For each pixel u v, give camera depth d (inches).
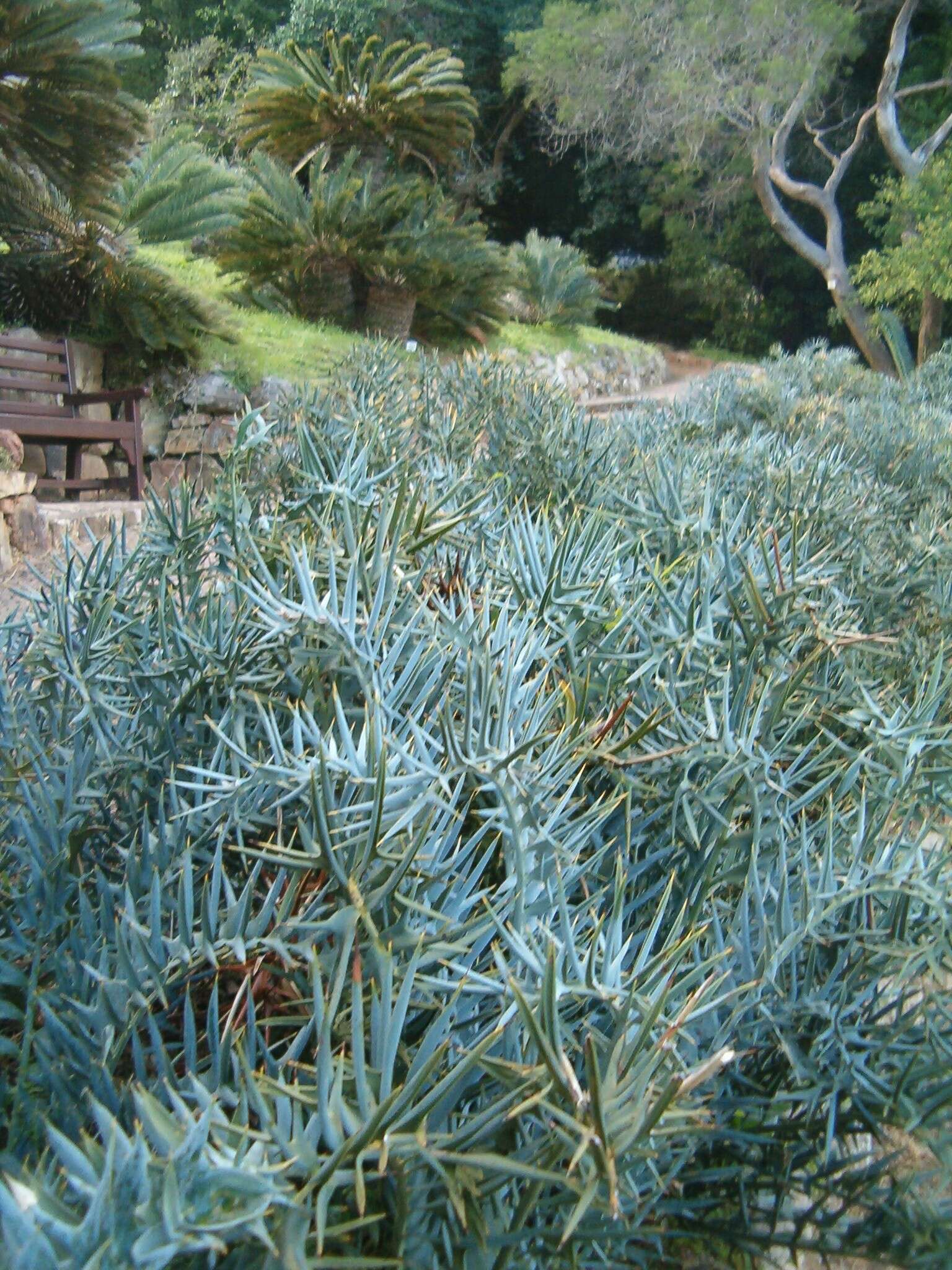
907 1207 53.6
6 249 365.7
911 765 71.6
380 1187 43.3
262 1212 34.4
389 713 61.1
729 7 723.4
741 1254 60.6
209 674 70.1
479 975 46.5
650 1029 41.9
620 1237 44.9
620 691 75.2
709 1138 55.4
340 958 47.2
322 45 845.8
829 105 858.1
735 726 71.2
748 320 1004.6
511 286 534.6
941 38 864.3
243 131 690.8
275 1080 42.5
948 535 144.2
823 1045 56.4
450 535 86.0
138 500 290.5
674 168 884.0
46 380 314.8
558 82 786.8
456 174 920.3
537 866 54.6
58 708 76.2
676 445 174.1
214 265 510.0
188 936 49.4
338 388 164.1
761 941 59.8
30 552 220.4
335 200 444.5
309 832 48.7
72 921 58.6
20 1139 47.6
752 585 75.9
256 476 108.2
